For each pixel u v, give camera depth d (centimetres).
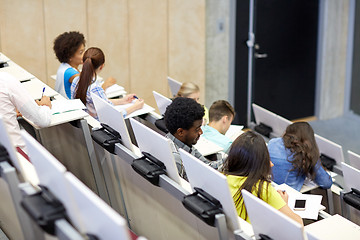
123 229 170
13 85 312
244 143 286
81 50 441
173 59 707
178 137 302
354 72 839
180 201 253
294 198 338
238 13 743
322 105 838
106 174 322
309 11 793
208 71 748
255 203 211
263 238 216
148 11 671
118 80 675
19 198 222
